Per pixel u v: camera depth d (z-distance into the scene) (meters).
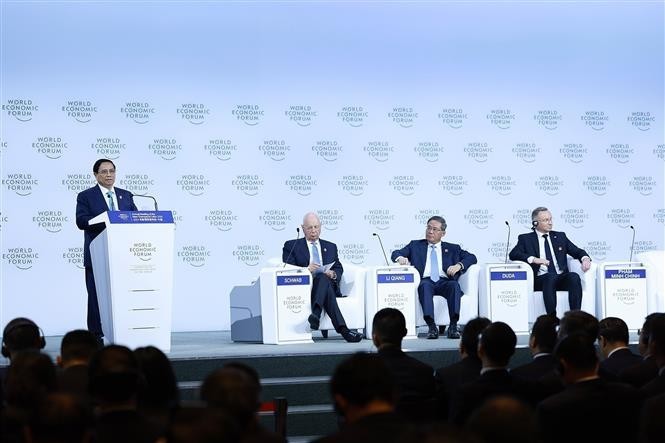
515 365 9.03
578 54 13.56
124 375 3.63
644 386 5.03
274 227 12.66
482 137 13.28
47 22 12.02
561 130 13.50
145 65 12.32
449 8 13.23
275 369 8.34
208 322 12.45
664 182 13.74
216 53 12.55
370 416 3.35
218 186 12.51
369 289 10.45
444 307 10.81
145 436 3.57
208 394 3.12
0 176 11.83
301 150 12.77
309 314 10.05
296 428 7.72
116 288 7.94
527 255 11.09
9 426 3.38
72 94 12.08
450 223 13.16
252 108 12.64
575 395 4.21
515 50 13.41
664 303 10.77
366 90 12.97
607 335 6.06
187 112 12.43
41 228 11.94
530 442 2.59
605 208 13.57
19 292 11.86
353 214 12.88
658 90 13.77
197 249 12.42
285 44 12.76
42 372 3.99
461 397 4.79
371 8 13.00
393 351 5.62
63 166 12.02
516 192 13.35
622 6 13.66
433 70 13.17
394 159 13.03
